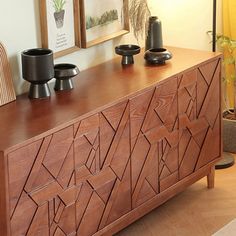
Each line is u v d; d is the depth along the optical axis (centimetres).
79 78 336
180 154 352
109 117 302
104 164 305
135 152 321
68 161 286
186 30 422
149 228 346
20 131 273
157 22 366
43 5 317
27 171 268
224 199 374
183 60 359
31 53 310
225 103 457
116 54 373
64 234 292
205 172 377
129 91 314
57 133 278
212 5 439
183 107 347
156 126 331
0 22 301
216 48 449
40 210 278
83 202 298
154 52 353
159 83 327
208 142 372
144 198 333
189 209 363
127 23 374
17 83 315
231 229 344
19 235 271
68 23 335
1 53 299
